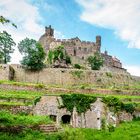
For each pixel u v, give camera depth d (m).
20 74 89.81
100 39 144.00
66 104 52.25
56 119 51.81
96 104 52.66
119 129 51.31
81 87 78.62
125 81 102.88
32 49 92.50
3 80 79.00
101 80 96.62
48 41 141.62
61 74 92.38
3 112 46.19
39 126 38.50
